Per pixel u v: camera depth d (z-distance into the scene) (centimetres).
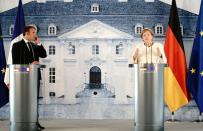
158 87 446
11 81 451
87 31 674
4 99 654
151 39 558
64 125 603
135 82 452
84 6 676
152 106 442
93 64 674
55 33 677
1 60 657
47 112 676
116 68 671
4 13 686
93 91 674
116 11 674
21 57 546
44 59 677
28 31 554
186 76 631
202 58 619
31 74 447
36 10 681
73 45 676
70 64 676
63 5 678
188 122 652
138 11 672
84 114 674
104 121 647
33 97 449
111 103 671
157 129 443
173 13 638
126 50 671
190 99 639
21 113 446
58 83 675
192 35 664
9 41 681
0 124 629
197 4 664
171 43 633
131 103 670
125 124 613
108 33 673
